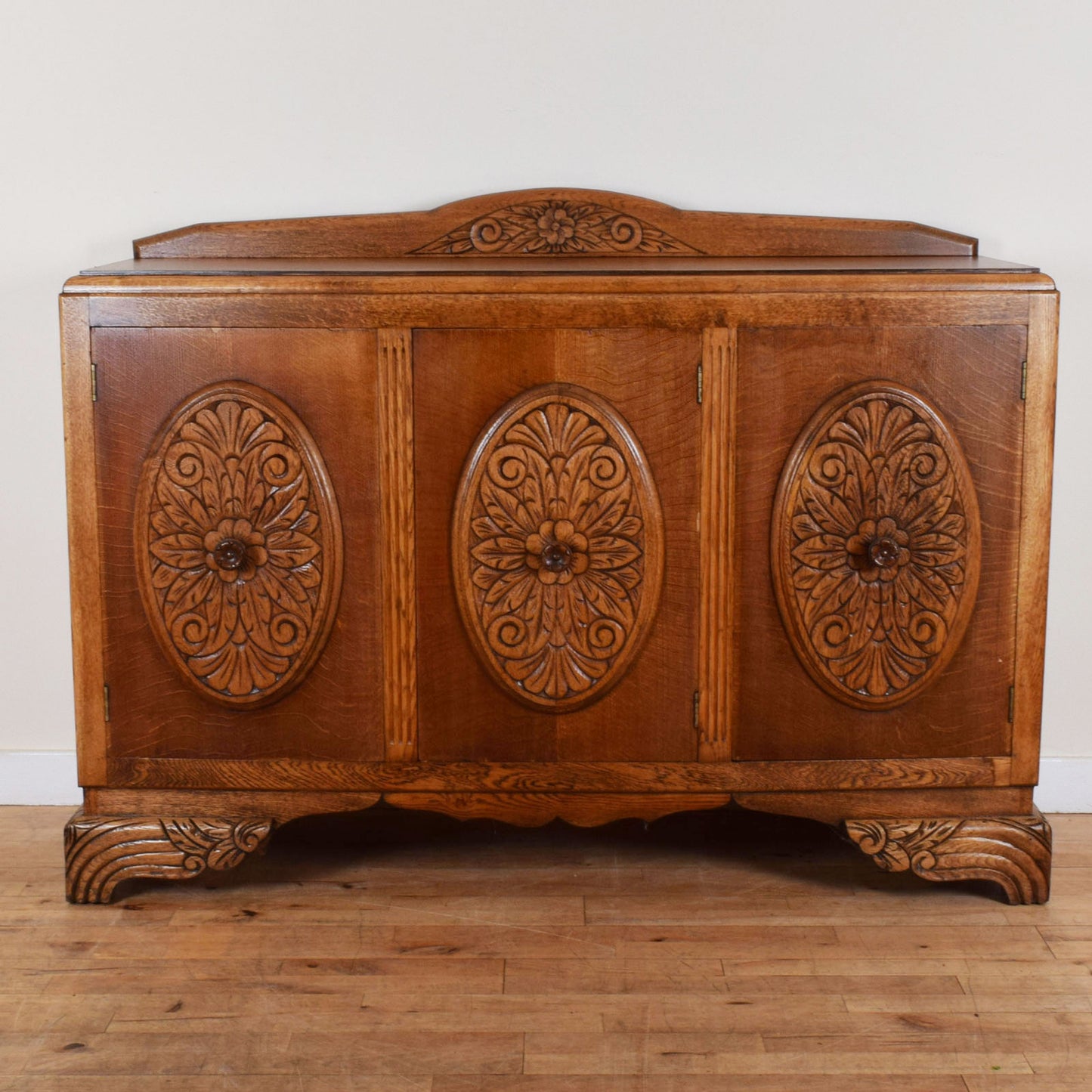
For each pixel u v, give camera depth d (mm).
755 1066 1677
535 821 2074
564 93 2348
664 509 1991
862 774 2059
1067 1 2303
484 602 2006
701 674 2031
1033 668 2045
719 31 2330
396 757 2053
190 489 1979
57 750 2496
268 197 2373
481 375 1960
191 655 2021
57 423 2408
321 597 2002
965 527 1995
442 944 1972
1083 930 2021
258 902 2109
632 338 1950
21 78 2324
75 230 2371
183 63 2332
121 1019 1772
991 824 2076
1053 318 1957
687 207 2383
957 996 1835
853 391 1961
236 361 1958
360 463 1979
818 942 1982
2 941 1979
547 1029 1753
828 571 2002
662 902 2111
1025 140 2350
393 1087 1630
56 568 2447
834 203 2379
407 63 2340
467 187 2375
